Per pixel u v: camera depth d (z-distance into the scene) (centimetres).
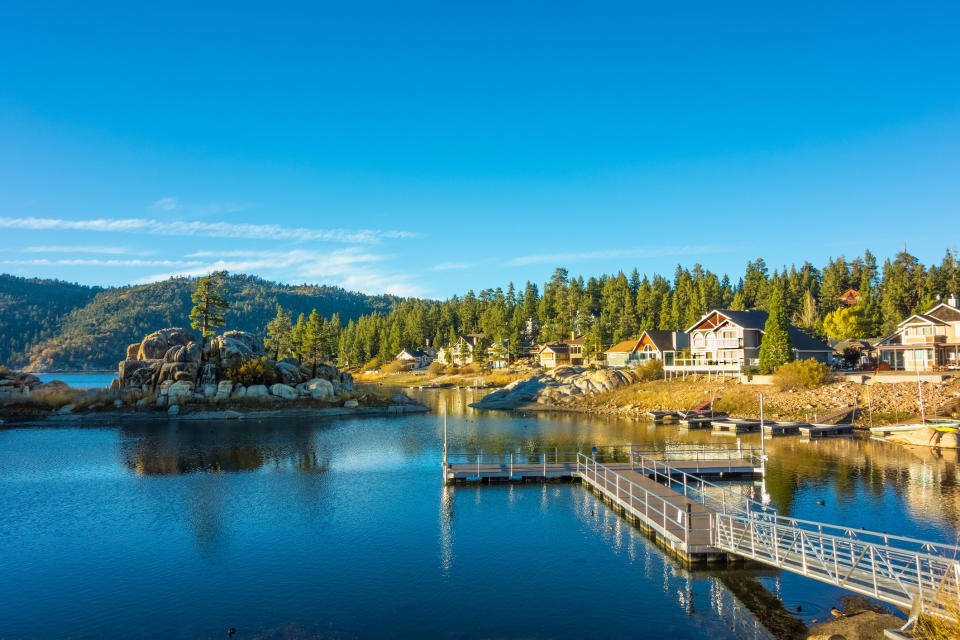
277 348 14838
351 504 3769
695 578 2589
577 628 2127
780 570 2688
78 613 2239
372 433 7025
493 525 3338
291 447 5962
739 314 9625
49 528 3253
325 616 2216
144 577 2583
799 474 4459
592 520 3438
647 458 4581
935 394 6638
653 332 11512
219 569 2672
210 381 8769
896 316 12481
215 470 4806
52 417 7869
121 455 5456
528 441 6381
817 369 7781
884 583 2094
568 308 18338
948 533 3083
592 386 10538
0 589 2458
